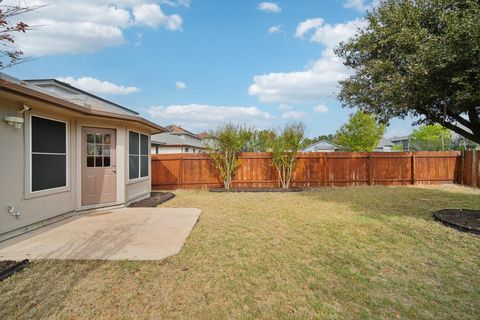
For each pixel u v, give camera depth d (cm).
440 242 419
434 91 466
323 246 407
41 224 491
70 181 573
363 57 638
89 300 254
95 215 586
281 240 435
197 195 934
